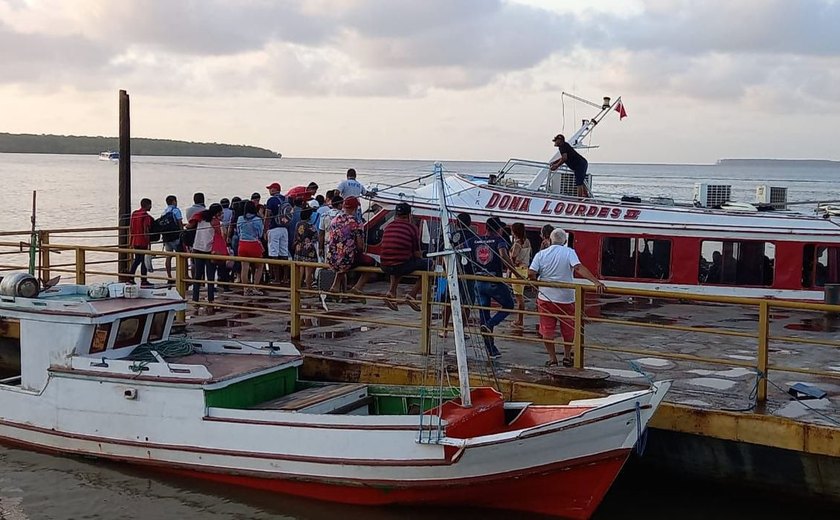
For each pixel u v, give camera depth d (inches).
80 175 5088.6
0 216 2027.6
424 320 460.4
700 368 448.8
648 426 374.0
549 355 450.6
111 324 415.2
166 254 541.0
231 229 721.0
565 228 699.4
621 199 756.6
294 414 365.4
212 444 380.8
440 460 342.6
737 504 376.2
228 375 389.4
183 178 5162.4
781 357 482.6
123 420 399.5
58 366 414.6
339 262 500.1
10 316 425.7
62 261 1263.5
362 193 765.9
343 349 483.2
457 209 719.1
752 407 369.7
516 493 351.3
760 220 679.7
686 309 657.0
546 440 336.2
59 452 421.1
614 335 544.4
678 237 679.7
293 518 367.6
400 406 408.5
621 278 695.1
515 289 548.4
